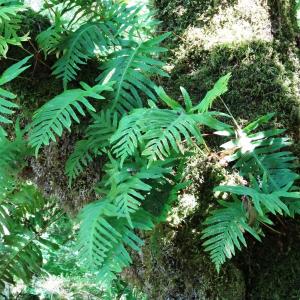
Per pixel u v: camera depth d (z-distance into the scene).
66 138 2.39
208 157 2.18
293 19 2.54
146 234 2.18
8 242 3.07
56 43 2.31
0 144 2.32
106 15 2.40
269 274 2.12
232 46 2.39
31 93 2.39
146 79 2.22
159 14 2.64
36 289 4.24
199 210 2.15
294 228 2.12
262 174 2.07
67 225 3.69
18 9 1.93
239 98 2.31
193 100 2.37
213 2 2.54
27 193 3.08
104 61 2.47
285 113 2.27
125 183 1.92
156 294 2.19
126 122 1.83
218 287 2.06
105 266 1.85
